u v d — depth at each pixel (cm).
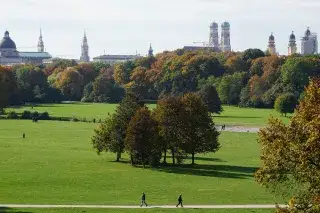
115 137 16250
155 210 9981
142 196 10575
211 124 16238
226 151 18538
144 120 15500
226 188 12350
